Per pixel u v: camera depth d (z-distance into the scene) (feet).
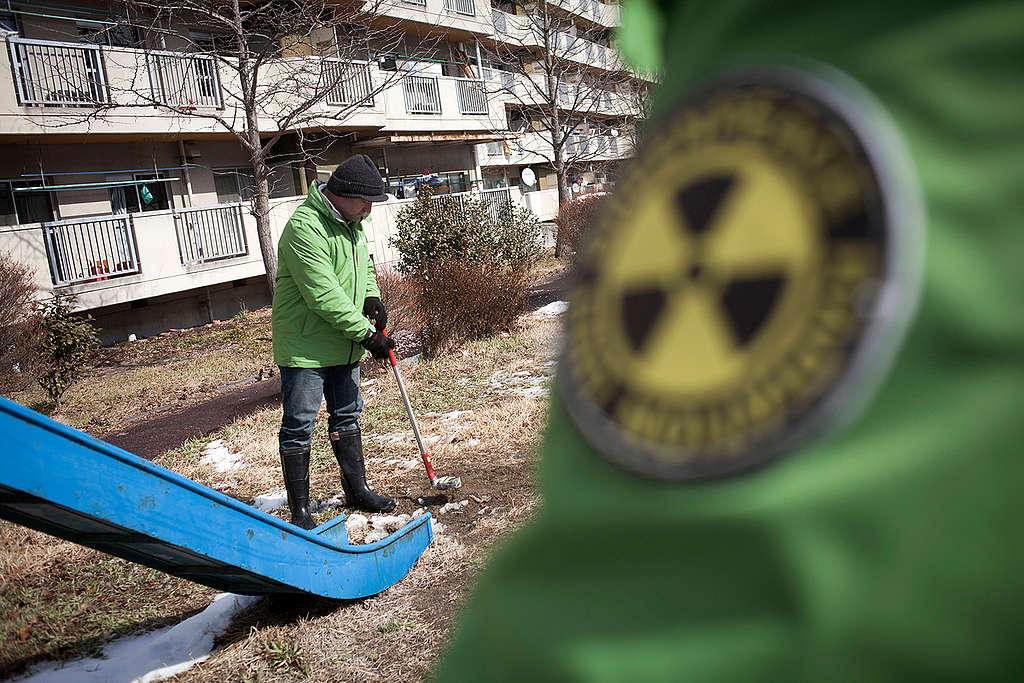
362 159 14.19
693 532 0.96
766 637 0.89
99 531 9.73
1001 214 0.87
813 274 0.94
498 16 89.45
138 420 30.60
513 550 1.19
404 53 79.56
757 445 0.93
